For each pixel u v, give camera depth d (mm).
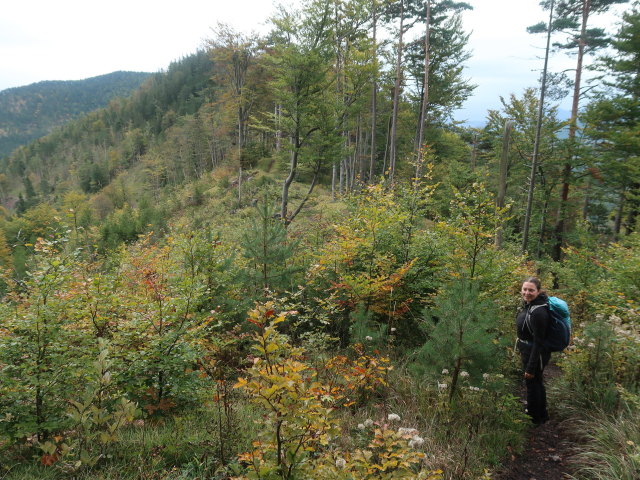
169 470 3064
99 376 2846
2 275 4262
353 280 6070
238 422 3773
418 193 7996
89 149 128125
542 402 4277
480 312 4324
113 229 35625
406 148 35781
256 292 6449
